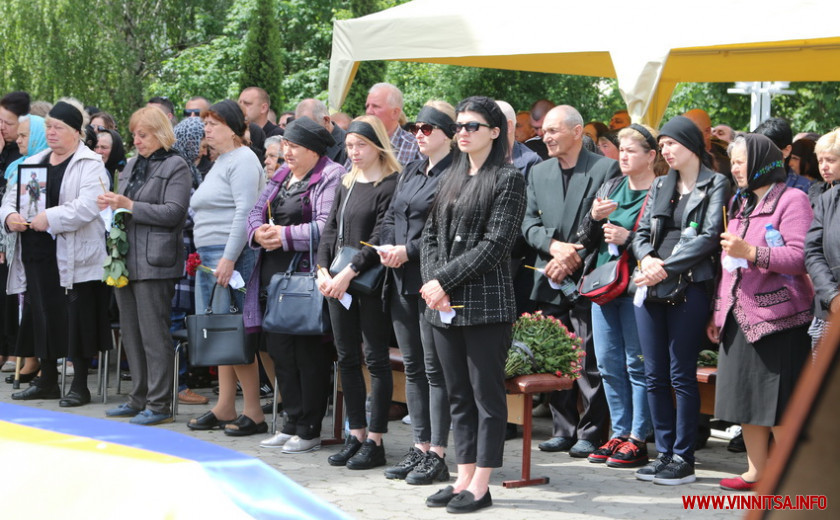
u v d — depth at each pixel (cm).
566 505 446
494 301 423
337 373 577
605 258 530
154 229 620
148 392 634
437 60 838
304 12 2673
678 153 480
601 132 796
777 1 534
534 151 662
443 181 443
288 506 144
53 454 147
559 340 489
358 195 509
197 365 571
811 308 439
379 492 466
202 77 2506
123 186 636
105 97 2514
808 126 1567
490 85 1902
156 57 2772
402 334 489
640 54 573
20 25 2419
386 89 644
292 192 555
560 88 1919
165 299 627
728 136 834
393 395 614
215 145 609
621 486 482
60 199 671
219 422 619
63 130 673
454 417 445
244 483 144
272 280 543
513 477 498
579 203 546
